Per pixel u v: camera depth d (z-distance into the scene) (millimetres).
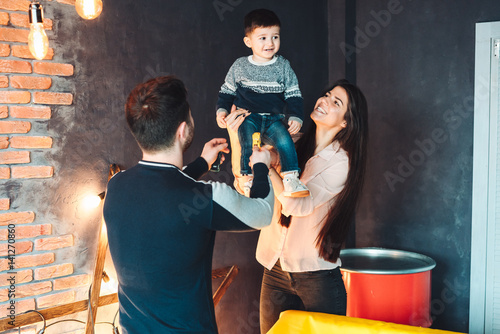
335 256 2207
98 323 2234
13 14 2033
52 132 2139
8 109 2023
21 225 2070
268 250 2336
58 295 2182
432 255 3355
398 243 3465
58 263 2186
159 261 1371
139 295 1410
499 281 3186
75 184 2219
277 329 2049
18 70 2037
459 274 3287
